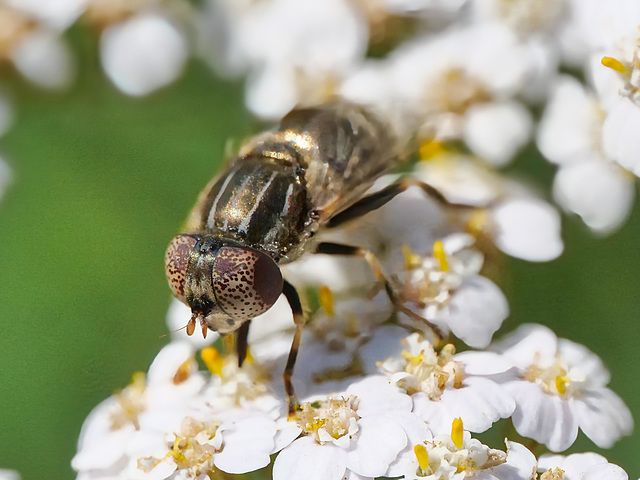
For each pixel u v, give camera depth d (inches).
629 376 2.9
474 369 2.6
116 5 3.1
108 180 3.3
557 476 2.5
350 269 2.8
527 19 3.0
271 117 3.1
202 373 2.8
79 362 3.2
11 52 3.1
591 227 2.8
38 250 3.3
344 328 2.7
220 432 2.6
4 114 3.1
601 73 2.7
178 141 3.3
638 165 2.7
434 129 2.9
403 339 2.7
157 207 3.3
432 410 2.6
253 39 3.2
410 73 3.0
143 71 3.1
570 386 2.6
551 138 2.9
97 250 3.3
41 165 3.3
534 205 2.8
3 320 3.3
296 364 2.7
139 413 2.7
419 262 2.7
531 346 2.7
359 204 2.7
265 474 2.6
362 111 2.8
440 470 2.5
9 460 3.2
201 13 3.2
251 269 2.6
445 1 3.0
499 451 2.5
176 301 2.9
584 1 2.8
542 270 2.9
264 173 2.7
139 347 3.2
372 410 2.6
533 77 2.9
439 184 2.9
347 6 3.1
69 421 3.2
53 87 3.1
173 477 2.6
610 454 2.7
